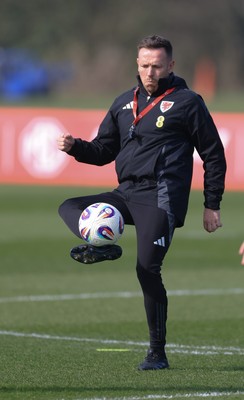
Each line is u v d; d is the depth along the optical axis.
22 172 84.25
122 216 25.20
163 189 25.22
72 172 83.38
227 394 22.80
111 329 32.81
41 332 32.19
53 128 83.38
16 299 38.84
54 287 41.84
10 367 26.16
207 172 25.64
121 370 25.70
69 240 56.84
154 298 25.41
